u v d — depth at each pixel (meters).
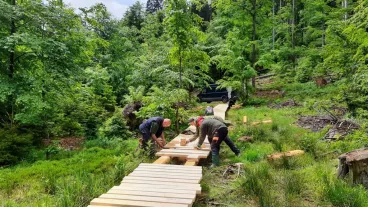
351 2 17.98
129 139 9.80
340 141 6.98
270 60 17.33
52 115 9.88
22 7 8.76
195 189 4.39
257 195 4.45
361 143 6.50
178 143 7.88
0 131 8.05
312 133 8.47
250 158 6.56
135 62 18.53
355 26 7.69
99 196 4.27
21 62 9.27
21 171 6.30
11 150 7.63
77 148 8.95
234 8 17.52
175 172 5.25
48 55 8.66
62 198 4.21
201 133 6.82
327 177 4.80
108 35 18.92
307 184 4.79
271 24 18.30
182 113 10.01
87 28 11.17
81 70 9.79
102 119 11.65
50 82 8.75
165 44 15.92
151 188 4.44
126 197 4.07
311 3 20.62
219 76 22.12
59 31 9.39
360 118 7.57
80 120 10.87
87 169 6.26
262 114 12.50
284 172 5.29
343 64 11.95
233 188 4.86
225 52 16.77
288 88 17.75
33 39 8.23
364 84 7.73
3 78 8.62
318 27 22.38
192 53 9.88
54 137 9.91
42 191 5.14
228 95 18.23
